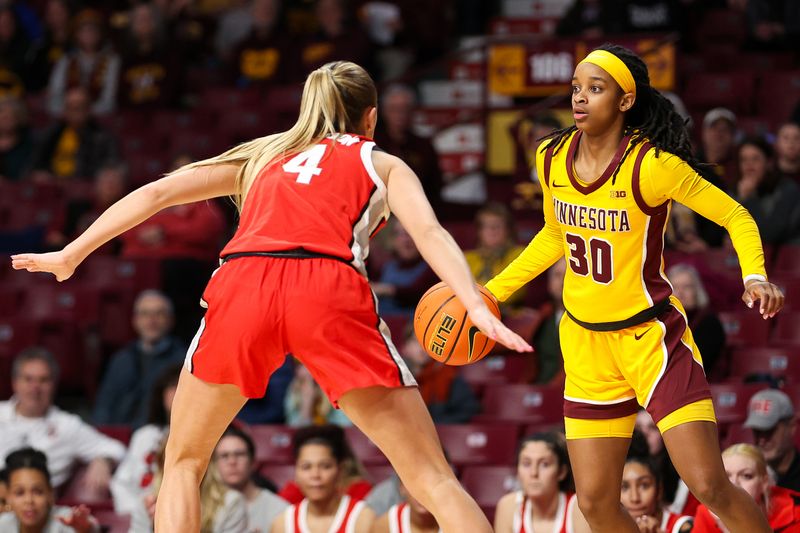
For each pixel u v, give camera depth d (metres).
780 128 19.91
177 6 29.02
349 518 12.92
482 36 28.22
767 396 12.27
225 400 7.40
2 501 13.21
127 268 20.25
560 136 8.40
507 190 22.67
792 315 17.08
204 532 12.47
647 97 8.11
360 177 7.52
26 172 24.34
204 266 20.34
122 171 21.92
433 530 12.51
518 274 8.77
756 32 25.02
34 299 20.20
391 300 18.42
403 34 27.12
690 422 7.96
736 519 7.99
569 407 8.56
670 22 23.23
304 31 27.19
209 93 26.22
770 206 18.12
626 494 11.19
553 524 12.13
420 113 25.64
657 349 8.18
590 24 23.66
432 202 21.30
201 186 7.85
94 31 27.20
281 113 25.38
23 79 28.06
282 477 15.52
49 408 16.30
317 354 7.18
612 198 8.05
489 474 14.99
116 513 14.88
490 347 8.32
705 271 17.36
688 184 7.92
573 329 8.52
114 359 17.91
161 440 13.38
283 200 7.48
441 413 16.09
